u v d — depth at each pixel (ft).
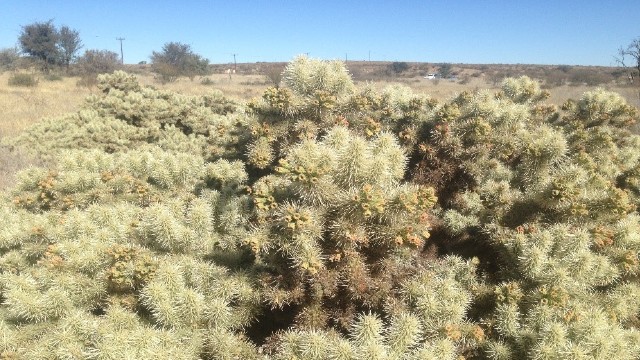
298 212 10.78
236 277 12.30
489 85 140.56
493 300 12.15
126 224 13.70
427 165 17.02
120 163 19.17
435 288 11.69
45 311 11.43
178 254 12.97
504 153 16.93
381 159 11.28
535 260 11.83
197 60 169.99
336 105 18.20
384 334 10.92
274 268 12.13
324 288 11.57
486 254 14.71
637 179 17.75
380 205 10.54
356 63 284.82
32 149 34.04
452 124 17.04
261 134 17.70
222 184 17.89
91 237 13.28
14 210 17.90
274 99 17.13
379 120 18.11
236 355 10.96
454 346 10.44
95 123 35.88
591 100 22.03
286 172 11.13
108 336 9.95
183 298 11.01
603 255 12.56
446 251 15.37
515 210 14.79
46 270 12.18
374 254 12.39
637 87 93.04
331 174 11.45
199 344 10.93
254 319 12.74
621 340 10.00
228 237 13.87
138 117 37.86
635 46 82.07
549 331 10.19
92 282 11.94
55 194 17.47
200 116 37.83
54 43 148.25
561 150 14.80
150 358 9.53
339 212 11.25
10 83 100.89
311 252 10.82
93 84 100.17
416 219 11.53
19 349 10.59
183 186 18.13
